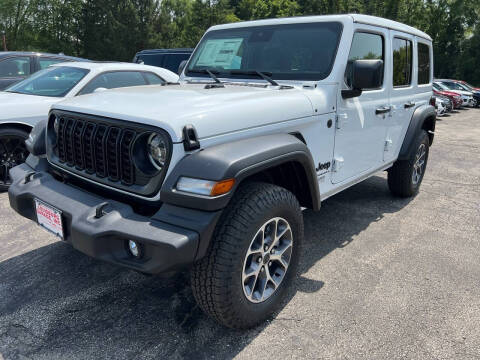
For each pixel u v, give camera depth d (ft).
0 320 8.46
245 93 9.00
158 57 36.24
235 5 178.19
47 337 8.00
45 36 152.97
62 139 8.82
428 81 16.83
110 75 18.43
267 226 7.97
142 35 133.08
